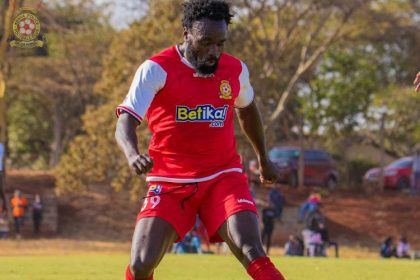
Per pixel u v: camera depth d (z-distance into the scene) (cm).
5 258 3703
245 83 1436
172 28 7081
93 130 7244
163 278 2534
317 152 10400
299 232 8519
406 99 11225
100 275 2619
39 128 12181
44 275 2605
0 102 8006
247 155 7700
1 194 8056
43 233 8269
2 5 6719
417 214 9325
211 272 2772
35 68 9712
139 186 7075
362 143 13638
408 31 8756
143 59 7106
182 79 1362
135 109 1338
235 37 7894
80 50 9631
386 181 10481
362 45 9975
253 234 1340
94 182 9469
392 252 6172
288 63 9100
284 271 2800
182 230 1392
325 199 9844
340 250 7512
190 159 1398
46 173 10444
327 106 10888
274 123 8531
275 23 8769
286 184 10138
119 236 8444
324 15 8500
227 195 1388
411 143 13488
